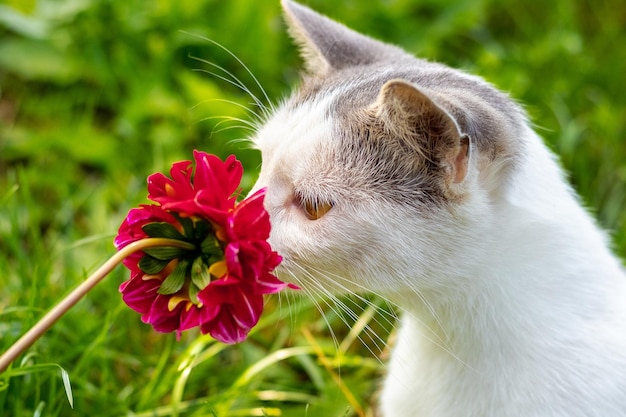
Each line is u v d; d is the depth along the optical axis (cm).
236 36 100
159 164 93
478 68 100
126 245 67
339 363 81
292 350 82
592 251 74
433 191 71
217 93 94
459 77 74
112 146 97
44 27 101
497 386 73
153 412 79
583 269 74
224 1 101
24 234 91
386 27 104
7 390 76
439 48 105
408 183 71
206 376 84
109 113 103
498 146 70
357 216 71
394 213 71
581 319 73
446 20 105
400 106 69
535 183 73
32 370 73
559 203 74
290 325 85
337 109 72
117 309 80
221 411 80
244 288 65
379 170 71
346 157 71
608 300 74
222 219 65
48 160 98
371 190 71
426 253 72
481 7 106
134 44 101
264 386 84
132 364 83
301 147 72
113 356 82
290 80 100
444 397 75
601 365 72
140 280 67
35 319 78
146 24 101
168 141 95
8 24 100
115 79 102
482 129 69
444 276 72
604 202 95
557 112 98
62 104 102
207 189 66
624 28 112
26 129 100
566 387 72
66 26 102
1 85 104
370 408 84
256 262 65
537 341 72
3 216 91
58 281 86
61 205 94
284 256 71
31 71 102
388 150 71
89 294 84
